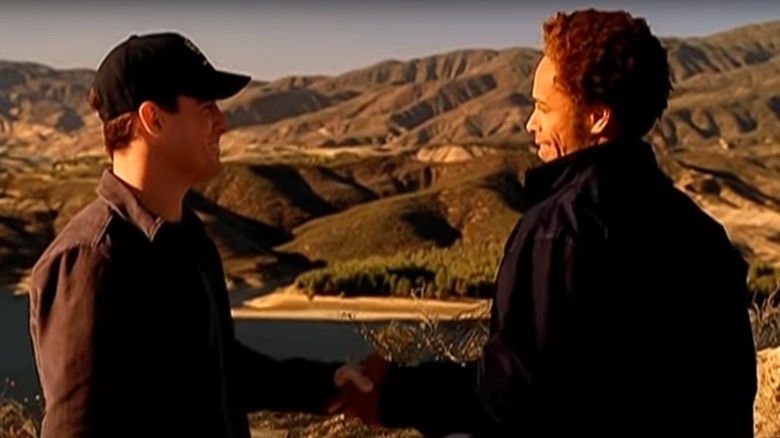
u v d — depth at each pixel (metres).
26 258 57.19
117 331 2.57
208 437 2.74
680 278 2.49
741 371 2.59
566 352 2.45
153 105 2.71
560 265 2.46
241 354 3.10
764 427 5.50
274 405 3.12
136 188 2.73
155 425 2.62
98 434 2.56
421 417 2.78
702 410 2.51
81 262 2.59
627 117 2.57
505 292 2.51
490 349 2.52
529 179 2.63
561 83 2.58
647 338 2.46
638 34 2.56
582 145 2.60
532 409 2.47
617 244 2.46
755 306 6.39
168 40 2.75
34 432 5.11
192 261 2.75
